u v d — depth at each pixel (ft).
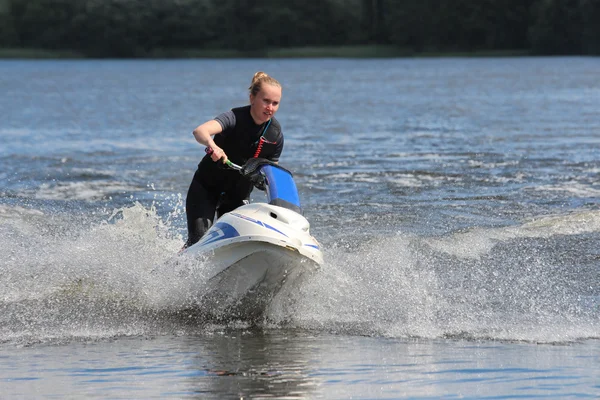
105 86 590.55
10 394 52.16
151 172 163.43
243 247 70.08
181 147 212.64
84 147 212.64
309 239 71.20
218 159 72.23
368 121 287.89
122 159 184.96
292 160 179.93
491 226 109.29
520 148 201.46
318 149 202.90
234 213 73.00
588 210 118.52
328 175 156.46
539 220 112.27
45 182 149.28
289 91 494.59
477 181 148.15
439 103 380.78
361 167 167.94
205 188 79.20
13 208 122.01
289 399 51.11
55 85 609.83
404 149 201.77
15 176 156.15
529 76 650.84
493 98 411.34
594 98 400.67
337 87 536.83
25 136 243.40
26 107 380.58
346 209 122.11
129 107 377.30
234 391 52.54
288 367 58.23
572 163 171.53
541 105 359.25
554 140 219.82
